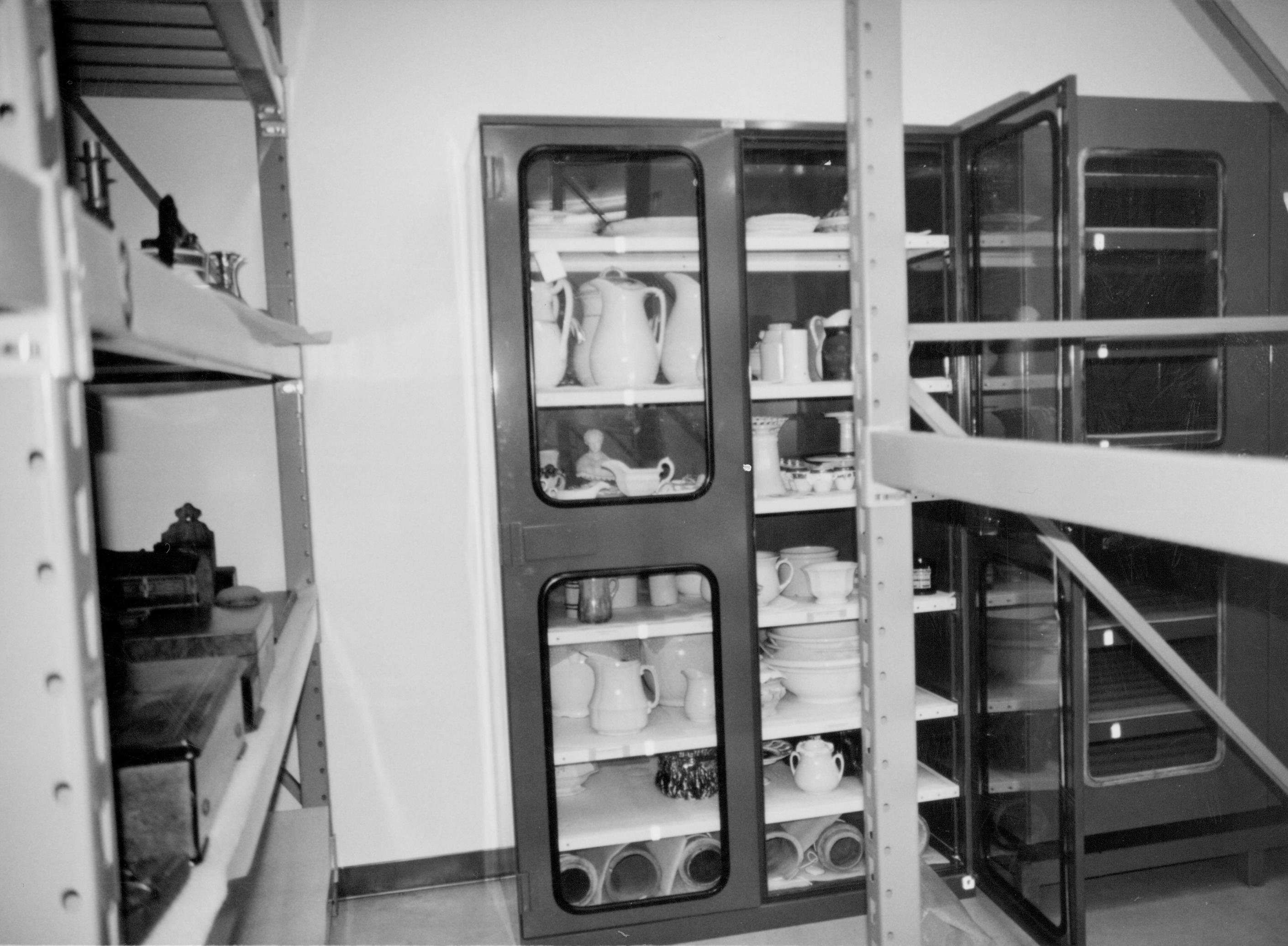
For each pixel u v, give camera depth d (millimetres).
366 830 2217
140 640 995
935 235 2100
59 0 1444
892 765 850
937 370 2203
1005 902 2084
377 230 2141
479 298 2174
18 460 462
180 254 1134
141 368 1056
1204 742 2350
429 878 2248
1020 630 2000
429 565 2203
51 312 454
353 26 2109
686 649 2186
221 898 629
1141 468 469
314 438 2139
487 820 2268
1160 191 2322
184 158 2049
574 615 2066
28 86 438
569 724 2109
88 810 481
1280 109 2334
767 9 2324
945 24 2467
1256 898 2213
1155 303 2322
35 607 470
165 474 2076
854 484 2045
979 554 2127
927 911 1749
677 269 2064
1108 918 2123
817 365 2119
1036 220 1843
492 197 1814
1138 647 2363
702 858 2084
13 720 473
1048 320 1810
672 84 2281
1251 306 2359
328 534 2156
